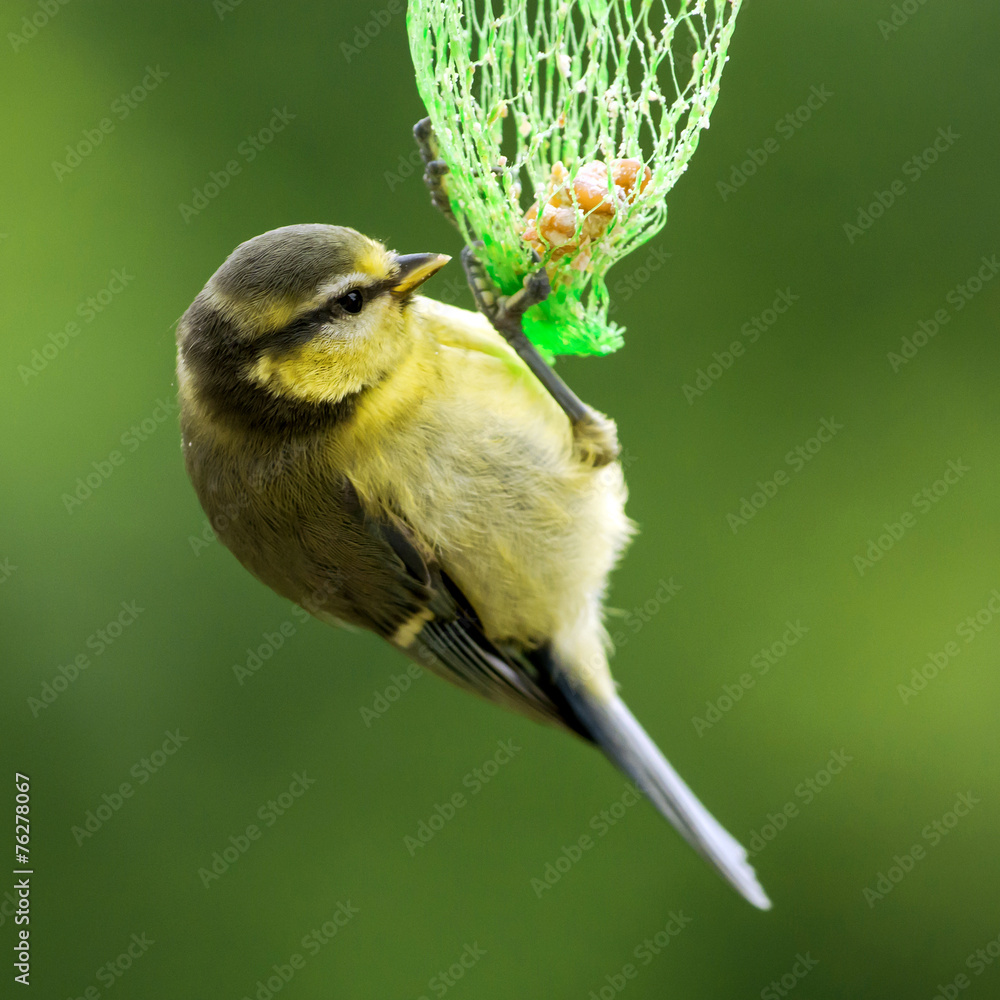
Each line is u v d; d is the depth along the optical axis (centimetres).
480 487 651
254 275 593
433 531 652
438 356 646
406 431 631
